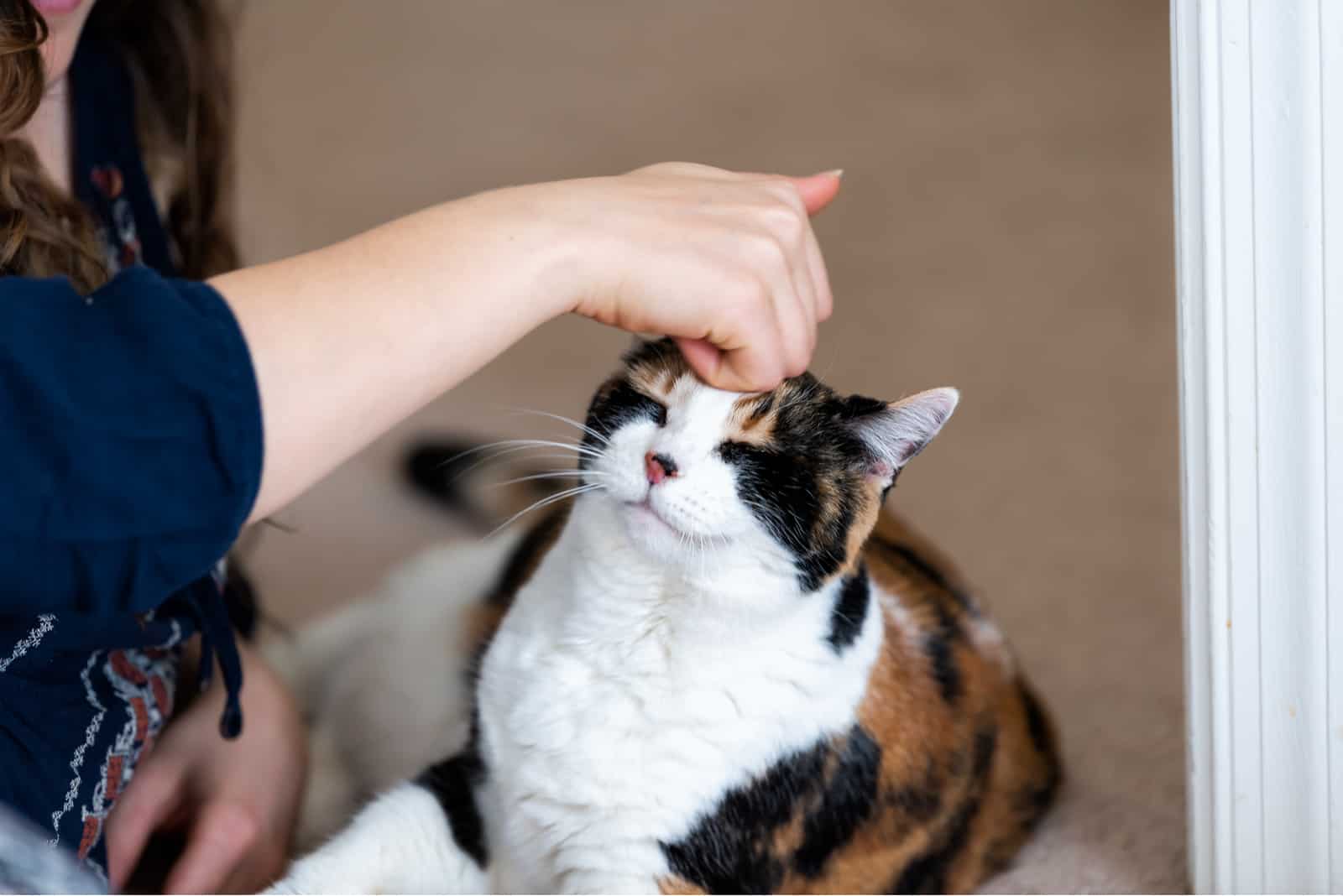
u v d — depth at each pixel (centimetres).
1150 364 288
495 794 139
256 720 156
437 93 423
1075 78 420
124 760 126
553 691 133
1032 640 203
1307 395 121
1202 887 137
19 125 111
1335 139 115
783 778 131
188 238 163
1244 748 131
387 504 244
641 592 130
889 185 363
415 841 137
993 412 274
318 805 173
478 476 225
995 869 156
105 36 150
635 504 128
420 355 87
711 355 109
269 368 81
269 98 418
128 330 76
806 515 129
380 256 89
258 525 170
